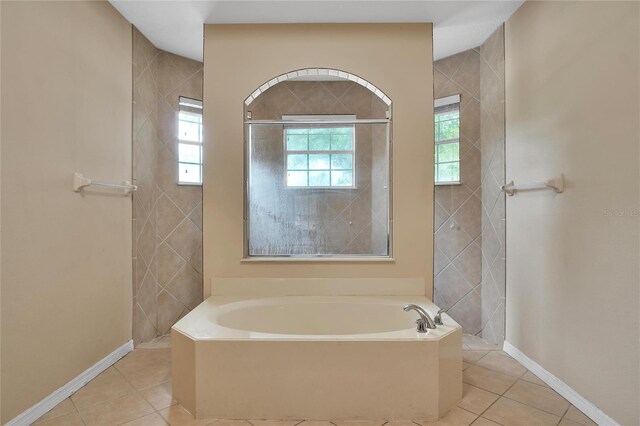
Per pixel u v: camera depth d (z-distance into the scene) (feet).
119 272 8.19
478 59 10.16
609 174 5.41
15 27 5.38
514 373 7.39
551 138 6.88
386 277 8.55
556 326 6.68
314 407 5.72
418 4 7.93
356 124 8.77
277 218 8.79
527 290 7.70
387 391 5.71
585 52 5.93
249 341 5.73
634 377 4.99
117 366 7.72
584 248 5.94
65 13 6.44
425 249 8.55
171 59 10.34
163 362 7.93
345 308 8.03
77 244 6.75
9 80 5.28
